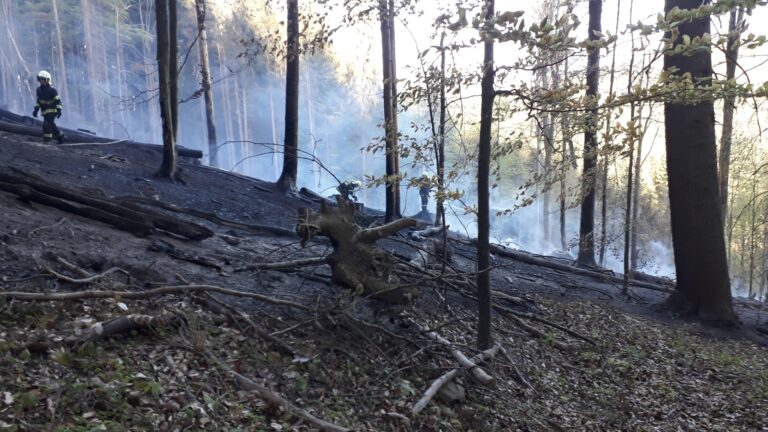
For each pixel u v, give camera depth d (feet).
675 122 39.40
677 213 40.09
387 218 44.68
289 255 28.35
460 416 19.06
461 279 28.86
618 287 47.06
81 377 13.67
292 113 50.42
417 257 30.40
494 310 30.50
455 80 21.20
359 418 16.66
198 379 15.11
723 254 39.40
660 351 31.83
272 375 16.90
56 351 14.32
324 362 18.83
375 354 20.45
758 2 12.17
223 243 28.94
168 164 42.22
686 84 16.03
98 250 22.52
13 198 25.27
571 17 14.61
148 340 16.47
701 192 39.17
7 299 16.42
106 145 48.91
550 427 20.61
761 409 25.90
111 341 15.67
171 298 19.63
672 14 12.80
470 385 21.22
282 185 50.65
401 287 21.66
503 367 23.79
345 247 21.66
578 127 22.44
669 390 26.55
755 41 13.42
